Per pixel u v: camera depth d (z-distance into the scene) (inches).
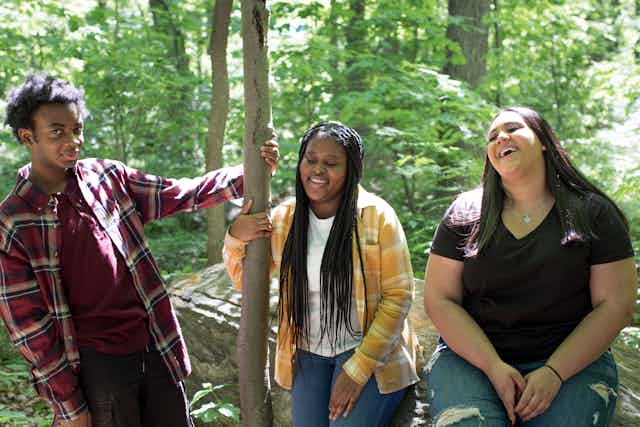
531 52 289.7
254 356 85.8
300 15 242.5
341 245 83.9
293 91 249.1
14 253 75.0
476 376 78.2
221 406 110.8
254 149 83.1
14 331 75.9
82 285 77.6
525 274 78.7
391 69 235.1
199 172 279.1
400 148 217.9
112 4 316.8
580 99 292.5
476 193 86.7
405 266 85.4
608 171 231.1
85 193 78.5
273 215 91.4
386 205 87.2
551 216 79.8
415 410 92.7
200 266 245.3
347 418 83.0
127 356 80.3
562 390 74.3
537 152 80.4
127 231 82.4
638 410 90.0
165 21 278.4
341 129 83.9
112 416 79.5
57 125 75.0
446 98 218.8
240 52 267.6
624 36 337.4
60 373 76.8
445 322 82.0
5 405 143.9
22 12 260.4
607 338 75.5
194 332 125.7
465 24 259.6
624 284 77.2
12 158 293.6
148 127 276.5
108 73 243.8
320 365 88.2
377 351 82.7
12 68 249.0
